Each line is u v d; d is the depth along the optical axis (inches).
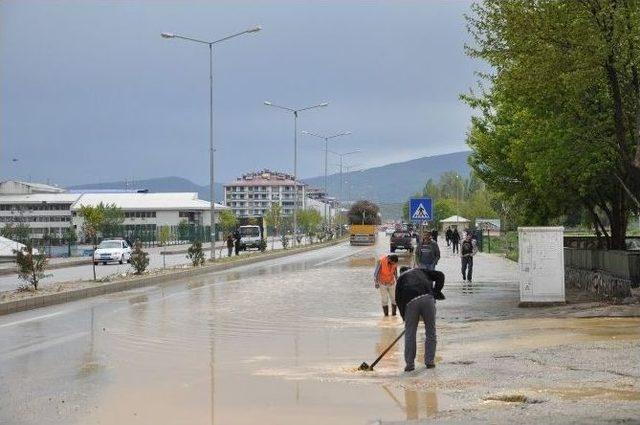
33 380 480.4
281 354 587.2
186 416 379.2
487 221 4069.9
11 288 1332.4
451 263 2049.7
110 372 508.7
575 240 1641.2
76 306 999.0
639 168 884.6
